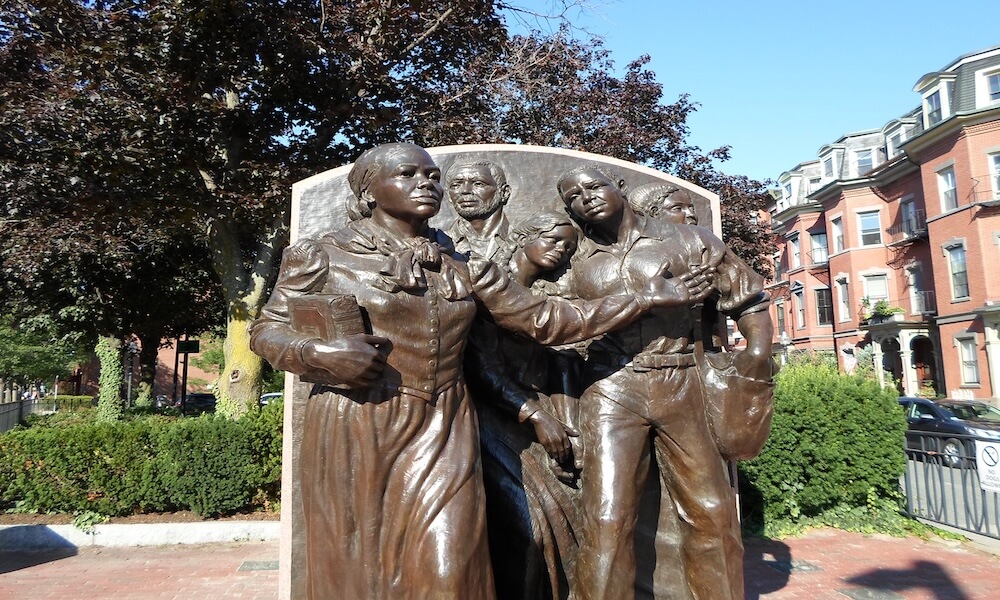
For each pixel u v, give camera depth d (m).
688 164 14.66
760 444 2.72
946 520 6.93
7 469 7.33
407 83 10.45
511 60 12.82
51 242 12.48
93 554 6.77
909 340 25.78
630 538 2.56
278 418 7.77
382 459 2.07
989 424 12.71
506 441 2.80
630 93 14.31
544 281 2.90
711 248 2.73
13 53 9.15
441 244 2.39
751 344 2.70
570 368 2.89
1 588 5.63
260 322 2.15
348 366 1.87
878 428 7.12
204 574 6.03
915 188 26.28
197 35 8.56
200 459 7.49
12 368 21.83
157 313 17.34
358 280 2.14
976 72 23.33
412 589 1.96
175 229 12.41
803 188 34.00
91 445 7.40
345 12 9.32
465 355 2.70
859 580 5.36
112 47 8.23
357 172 2.30
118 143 8.84
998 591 5.04
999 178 22.31
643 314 2.59
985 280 22.25
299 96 9.77
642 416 2.66
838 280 29.48
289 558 2.87
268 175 9.05
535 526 2.67
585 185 2.71
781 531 6.94
